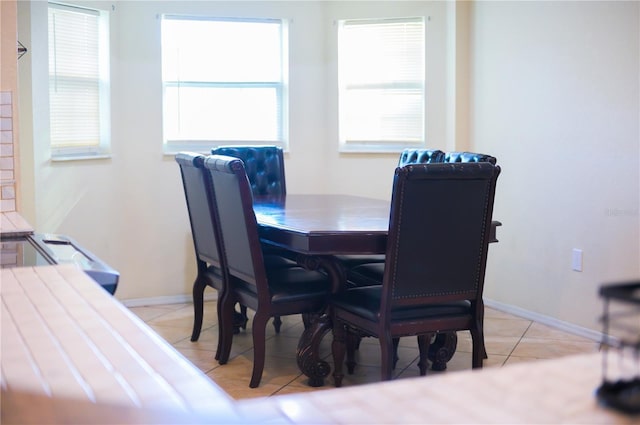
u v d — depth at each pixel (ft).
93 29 15.65
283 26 17.35
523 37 14.56
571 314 13.66
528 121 14.53
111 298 3.91
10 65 9.21
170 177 16.63
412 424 2.11
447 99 16.70
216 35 17.07
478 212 9.46
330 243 9.59
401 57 17.12
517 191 14.92
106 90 15.88
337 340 10.56
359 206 13.14
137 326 3.32
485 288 16.03
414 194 8.98
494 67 15.46
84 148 15.66
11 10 9.23
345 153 17.46
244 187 10.30
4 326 3.33
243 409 2.26
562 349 12.57
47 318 3.48
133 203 16.33
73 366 2.72
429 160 13.41
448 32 16.53
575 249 13.46
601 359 2.71
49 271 4.69
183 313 15.81
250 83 17.37
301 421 2.16
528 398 2.30
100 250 15.80
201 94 17.11
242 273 11.05
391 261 9.17
